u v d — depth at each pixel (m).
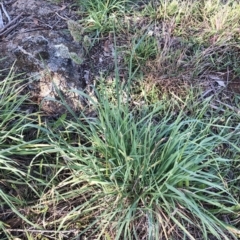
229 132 1.30
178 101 1.35
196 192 1.15
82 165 1.15
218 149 1.26
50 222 1.13
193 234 1.14
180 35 1.51
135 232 1.08
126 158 1.09
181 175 1.11
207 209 1.16
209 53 1.46
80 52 1.40
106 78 1.38
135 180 1.13
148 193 1.14
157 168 1.16
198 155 1.13
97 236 1.12
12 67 1.24
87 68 1.39
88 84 1.35
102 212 1.14
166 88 1.37
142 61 1.41
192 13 1.56
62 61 1.32
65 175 1.21
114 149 1.15
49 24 1.48
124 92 1.35
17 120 1.23
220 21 1.51
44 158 1.21
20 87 1.24
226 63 1.45
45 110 1.28
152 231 1.10
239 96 1.39
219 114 1.35
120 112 1.22
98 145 1.17
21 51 1.32
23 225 1.12
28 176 1.14
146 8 1.55
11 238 1.08
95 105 1.20
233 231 1.11
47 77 1.29
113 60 1.42
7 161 1.12
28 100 1.28
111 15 1.51
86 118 1.19
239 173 1.23
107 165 1.16
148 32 1.46
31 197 1.17
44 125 1.26
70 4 1.55
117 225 1.09
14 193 1.17
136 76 1.39
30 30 1.44
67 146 1.17
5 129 1.21
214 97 1.38
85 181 1.18
